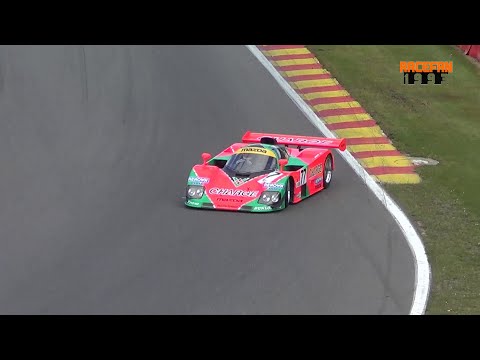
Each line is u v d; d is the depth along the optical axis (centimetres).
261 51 11612
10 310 5088
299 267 5903
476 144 9181
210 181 7031
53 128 8919
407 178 8088
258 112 9706
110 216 6738
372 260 6119
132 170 7888
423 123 9725
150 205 6994
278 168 7175
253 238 6375
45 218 6681
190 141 8756
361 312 5262
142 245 6147
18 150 8306
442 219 7088
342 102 10138
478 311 5381
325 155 7694
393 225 6862
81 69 10638
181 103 9819
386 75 11131
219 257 5991
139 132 8944
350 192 7619
